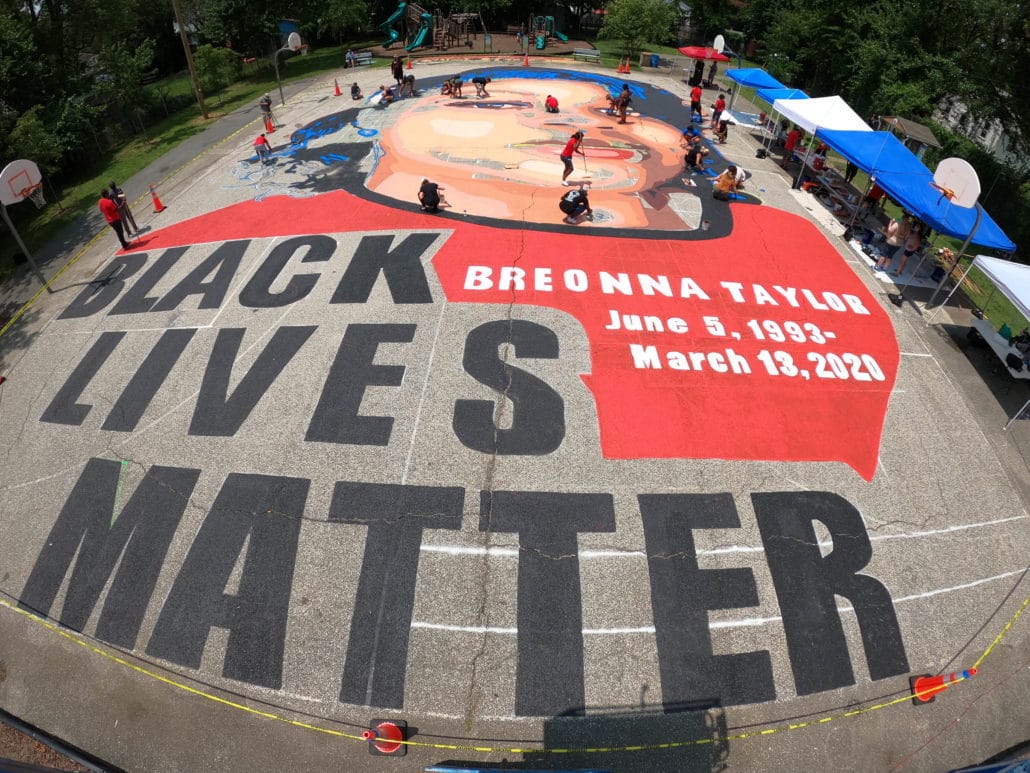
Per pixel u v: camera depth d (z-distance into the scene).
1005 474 11.77
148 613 9.82
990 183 23.67
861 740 8.59
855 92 31.48
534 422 12.08
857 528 10.72
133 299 16.03
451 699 8.77
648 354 13.62
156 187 22.11
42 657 9.52
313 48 46.69
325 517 10.64
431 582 9.82
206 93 35.62
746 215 19.39
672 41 45.78
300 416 12.30
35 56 29.06
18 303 16.77
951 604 9.93
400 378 12.94
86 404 13.13
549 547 10.23
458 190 20.11
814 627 9.53
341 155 23.14
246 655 9.24
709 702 8.80
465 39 41.72
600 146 24.02
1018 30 23.14
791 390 13.09
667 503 10.87
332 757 8.36
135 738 8.65
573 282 15.61
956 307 15.91
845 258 17.56
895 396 13.16
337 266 16.27
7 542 10.95
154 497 11.21
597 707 8.72
